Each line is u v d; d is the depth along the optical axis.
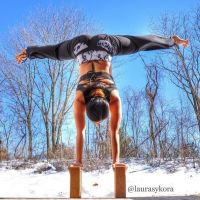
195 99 17.62
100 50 4.40
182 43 5.02
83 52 4.43
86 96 4.10
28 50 4.93
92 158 13.69
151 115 17.39
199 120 16.78
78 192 3.97
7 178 12.45
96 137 14.62
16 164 14.58
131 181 11.43
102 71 4.30
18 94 19.97
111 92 4.12
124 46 4.61
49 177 12.34
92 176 12.09
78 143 4.15
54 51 4.82
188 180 11.45
